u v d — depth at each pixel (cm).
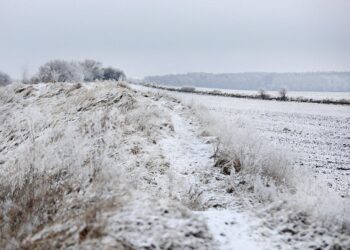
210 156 1119
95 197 660
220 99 5184
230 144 1141
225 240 572
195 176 988
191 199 845
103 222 524
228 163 1030
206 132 1313
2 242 573
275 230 613
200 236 552
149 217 552
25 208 700
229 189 924
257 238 589
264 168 1019
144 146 1127
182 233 538
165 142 1198
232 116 3173
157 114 1386
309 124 2936
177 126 1387
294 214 641
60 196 741
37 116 1424
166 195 856
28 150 1070
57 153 996
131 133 1208
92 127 1224
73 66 4716
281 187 912
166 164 1028
